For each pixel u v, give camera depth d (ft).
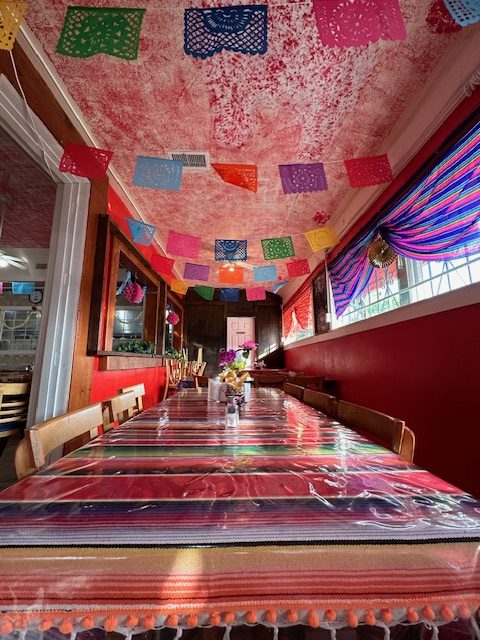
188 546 1.41
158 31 5.21
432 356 6.28
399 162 7.34
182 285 16.12
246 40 3.48
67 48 3.31
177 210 11.26
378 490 1.99
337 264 11.96
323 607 1.31
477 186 5.12
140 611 1.27
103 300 8.10
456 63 5.43
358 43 3.39
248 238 13.44
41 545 1.39
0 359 21.66
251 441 3.19
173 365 17.47
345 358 10.95
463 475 5.41
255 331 24.68
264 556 1.39
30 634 1.27
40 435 2.62
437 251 6.01
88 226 7.36
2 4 3.06
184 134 7.51
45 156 6.27
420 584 1.35
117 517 1.62
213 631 1.66
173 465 2.45
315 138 7.61
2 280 18.07
